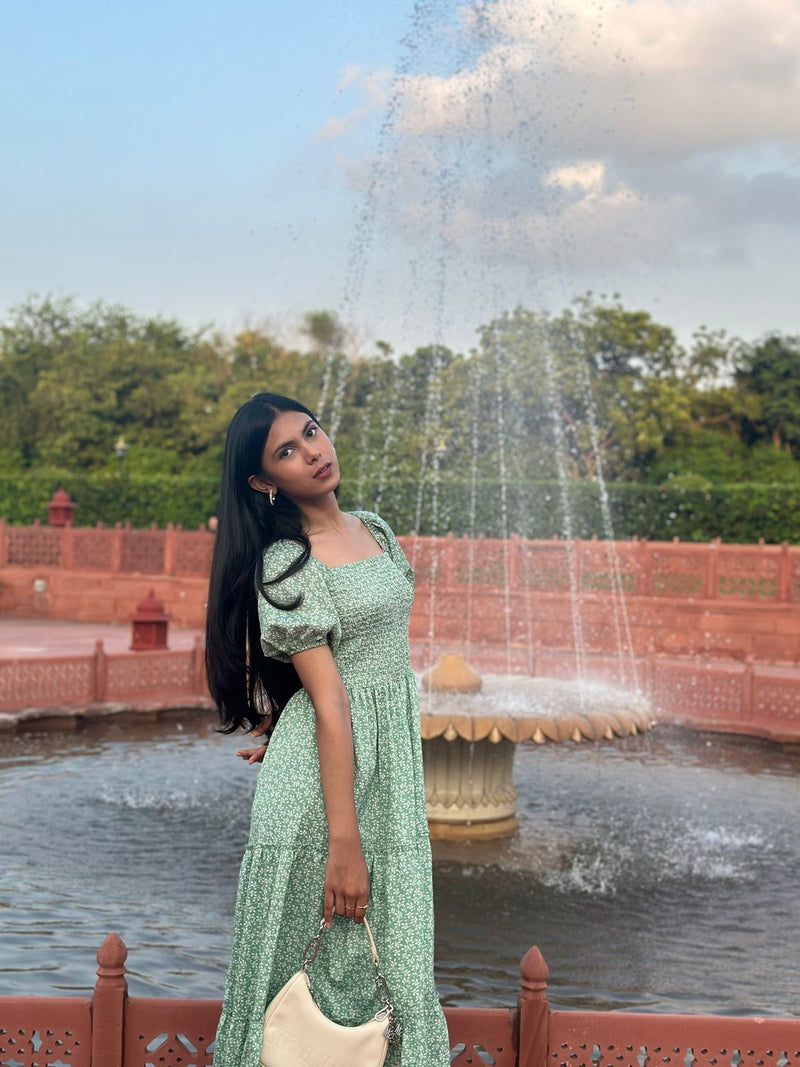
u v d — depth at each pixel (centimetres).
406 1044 221
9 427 3828
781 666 1705
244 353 3825
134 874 637
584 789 909
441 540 1891
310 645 222
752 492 2430
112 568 2278
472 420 2778
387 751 234
